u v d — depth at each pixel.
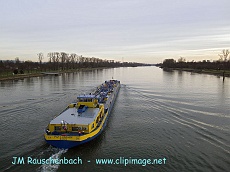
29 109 48.28
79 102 37.34
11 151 27.02
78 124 27.94
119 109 50.16
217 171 23.58
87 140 27.20
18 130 34.56
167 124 38.62
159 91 76.69
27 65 174.25
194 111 47.38
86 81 112.94
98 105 37.97
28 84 94.31
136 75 165.12
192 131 35.06
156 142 30.95
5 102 55.41
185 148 29.03
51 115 43.62
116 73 193.50
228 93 71.44
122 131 35.31
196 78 130.12
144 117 43.19
